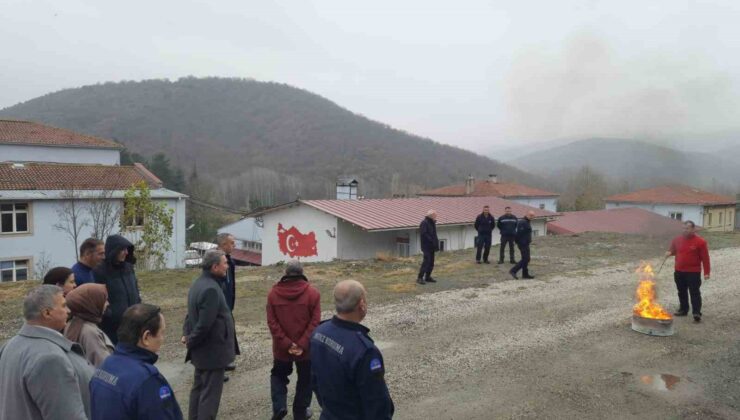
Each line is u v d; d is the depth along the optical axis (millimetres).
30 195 25844
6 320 8781
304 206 23953
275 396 4930
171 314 9195
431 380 6137
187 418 5035
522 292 11250
